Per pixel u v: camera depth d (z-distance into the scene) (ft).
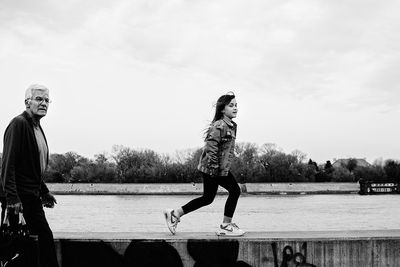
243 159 504.02
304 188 476.13
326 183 482.69
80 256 25.59
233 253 25.34
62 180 524.11
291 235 26.35
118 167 520.83
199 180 490.49
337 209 245.65
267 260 25.30
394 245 25.77
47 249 22.77
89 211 229.86
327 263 25.44
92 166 518.78
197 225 143.95
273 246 25.38
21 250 24.45
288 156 509.76
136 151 529.04
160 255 25.41
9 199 21.36
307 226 152.05
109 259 25.53
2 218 23.81
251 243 25.36
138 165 517.96
